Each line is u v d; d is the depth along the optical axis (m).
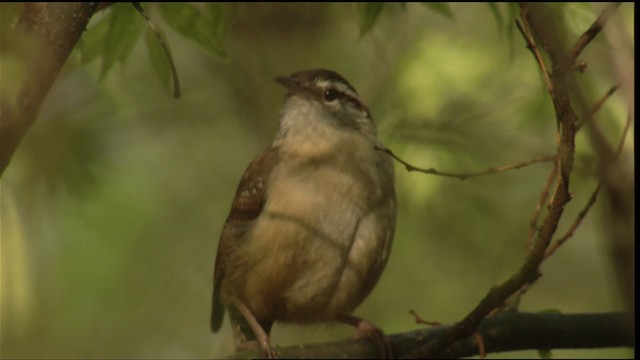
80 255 13.41
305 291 9.62
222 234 9.97
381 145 9.97
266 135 15.65
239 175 15.90
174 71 7.55
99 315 13.55
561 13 8.84
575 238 15.55
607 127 10.70
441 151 13.24
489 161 13.34
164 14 9.45
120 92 13.59
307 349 8.34
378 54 14.37
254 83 15.62
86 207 13.11
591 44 10.19
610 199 6.20
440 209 13.88
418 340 8.48
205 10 9.94
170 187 15.59
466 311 14.84
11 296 4.97
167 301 14.37
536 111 13.26
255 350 8.30
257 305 9.91
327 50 15.48
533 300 15.81
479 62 13.86
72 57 9.62
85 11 6.17
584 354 14.14
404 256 14.83
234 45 15.39
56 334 5.84
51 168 5.45
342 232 9.45
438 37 14.27
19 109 5.21
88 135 12.81
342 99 10.00
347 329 14.93
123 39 9.40
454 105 13.62
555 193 6.46
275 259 9.50
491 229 14.48
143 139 15.49
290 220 9.40
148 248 14.58
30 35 5.50
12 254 5.18
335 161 9.56
